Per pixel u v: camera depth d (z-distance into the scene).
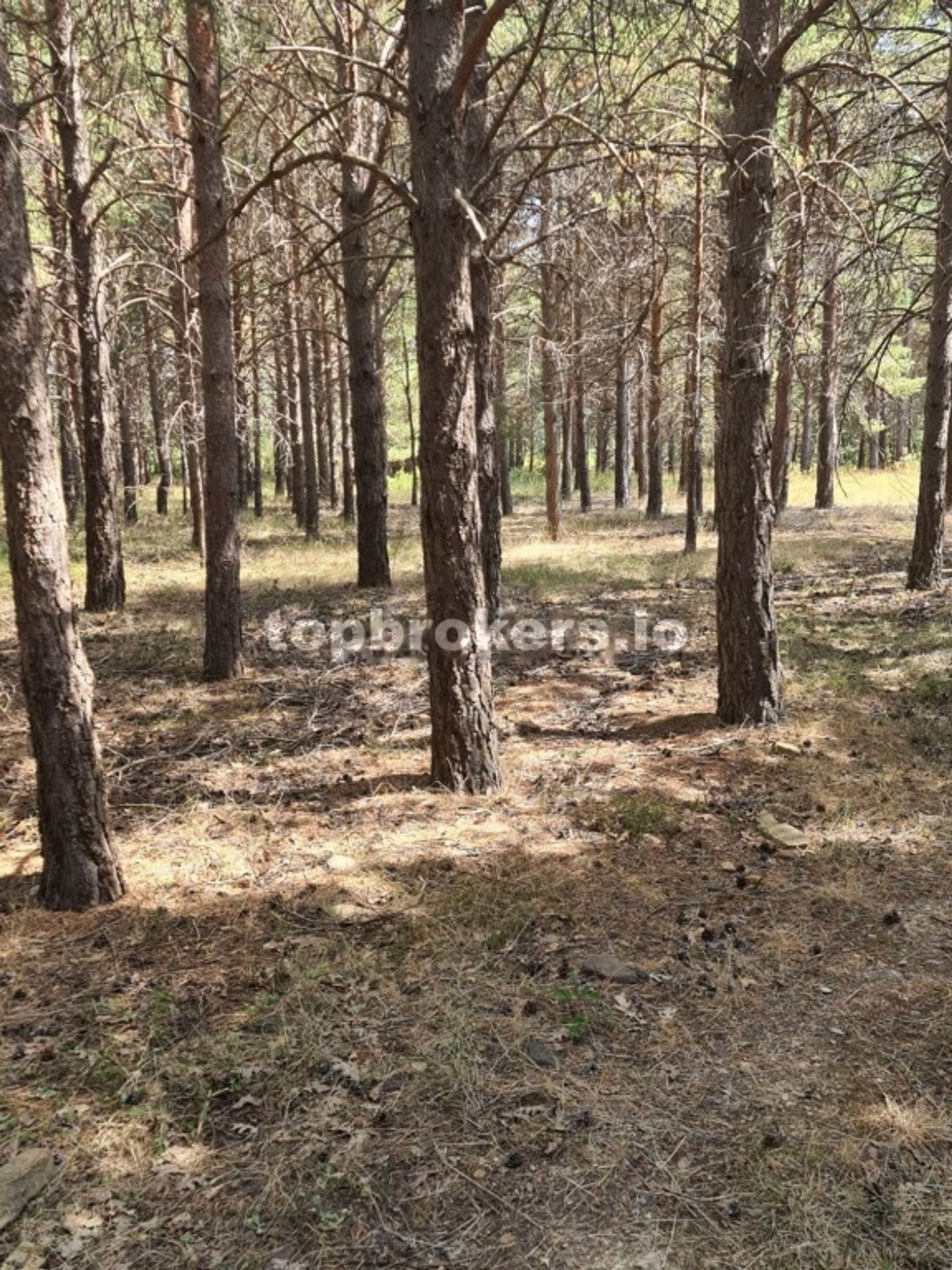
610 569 14.30
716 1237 2.50
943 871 4.54
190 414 14.94
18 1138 2.88
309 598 12.26
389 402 33.75
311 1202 2.64
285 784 5.94
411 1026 3.41
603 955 3.87
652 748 6.39
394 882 4.55
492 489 9.59
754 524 6.41
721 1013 3.48
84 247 11.04
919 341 23.03
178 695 7.89
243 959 3.88
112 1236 2.54
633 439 36.94
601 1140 2.86
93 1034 3.39
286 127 11.47
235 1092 3.08
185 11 7.26
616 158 4.87
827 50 11.57
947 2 6.11
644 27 6.84
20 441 3.92
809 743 6.26
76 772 4.25
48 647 4.12
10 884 4.60
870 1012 3.46
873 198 7.06
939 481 11.15
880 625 9.63
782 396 18.39
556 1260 2.44
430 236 4.93
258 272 16.34
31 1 9.64
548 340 15.56
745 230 6.02
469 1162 2.78
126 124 10.07
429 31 4.75
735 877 4.56
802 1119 2.92
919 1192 2.63
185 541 18.80
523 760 6.23
